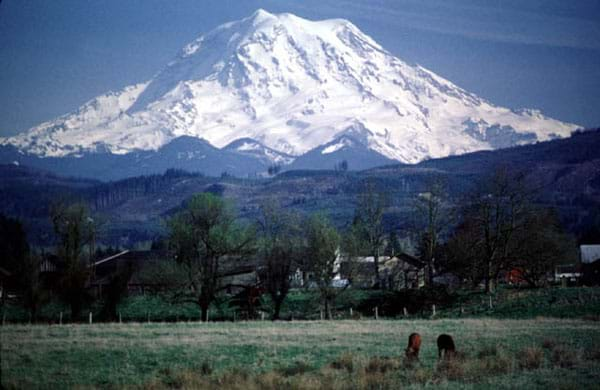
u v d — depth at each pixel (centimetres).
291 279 17412
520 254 19250
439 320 14412
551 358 8281
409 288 18938
